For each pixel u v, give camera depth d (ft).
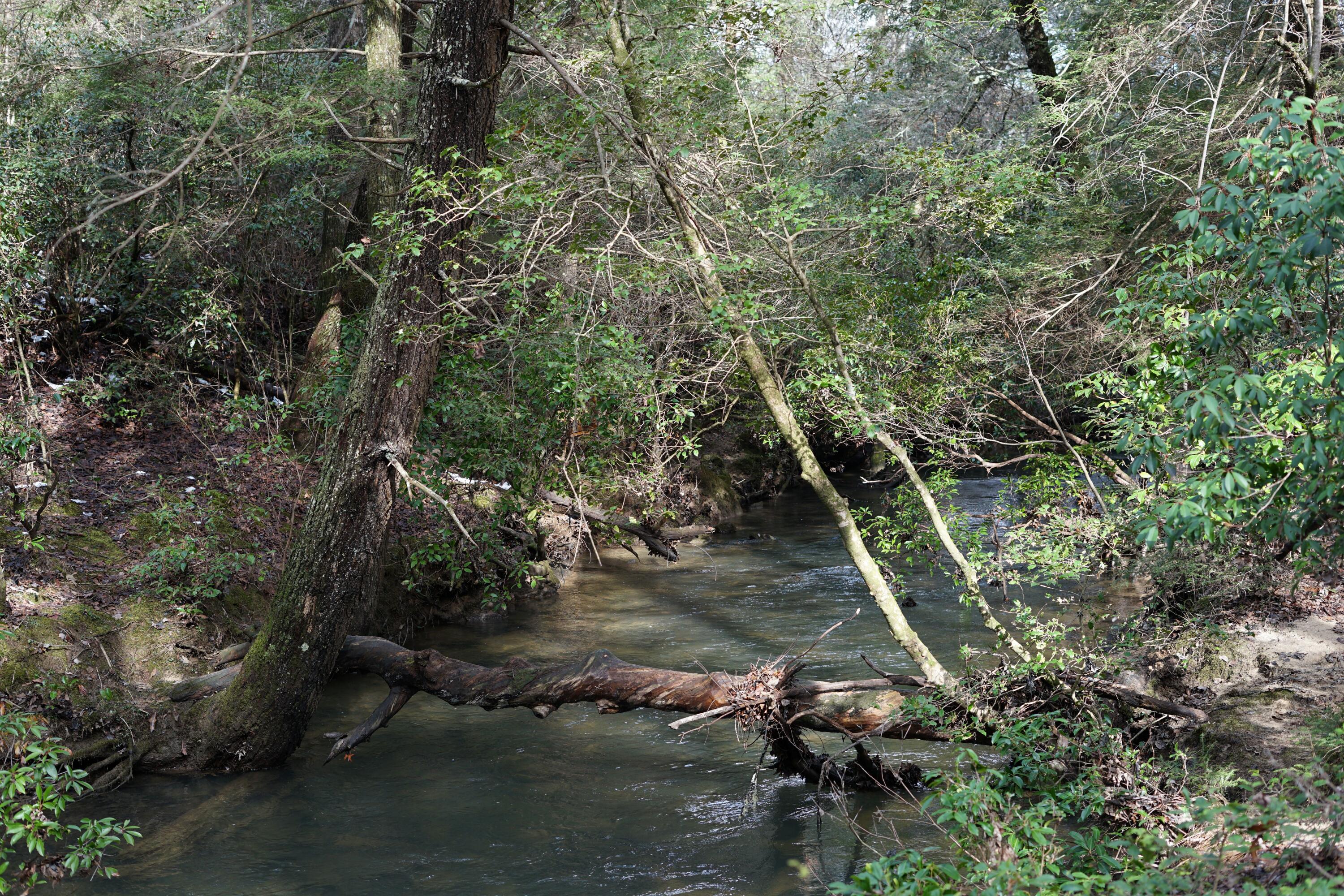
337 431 24.13
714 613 39.86
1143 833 14.08
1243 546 25.44
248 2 15.55
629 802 23.20
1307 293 14.55
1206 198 12.79
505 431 26.68
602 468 28.12
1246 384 12.37
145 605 27.94
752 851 20.58
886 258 27.50
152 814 22.30
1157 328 21.17
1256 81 35.24
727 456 67.92
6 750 21.58
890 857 15.74
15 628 24.97
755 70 33.24
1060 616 24.31
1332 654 24.02
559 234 22.53
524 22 32.48
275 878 19.51
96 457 35.35
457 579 33.88
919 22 39.34
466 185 23.62
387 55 39.73
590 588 44.55
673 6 26.14
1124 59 34.96
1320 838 12.72
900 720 21.52
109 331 41.86
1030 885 12.48
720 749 26.61
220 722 24.20
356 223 40.47
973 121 53.98
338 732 27.53
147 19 40.14
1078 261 34.01
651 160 22.16
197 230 38.91
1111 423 22.34
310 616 23.91
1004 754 23.70
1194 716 20.79
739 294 22.27
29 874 18.63
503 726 28.37
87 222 17.35
